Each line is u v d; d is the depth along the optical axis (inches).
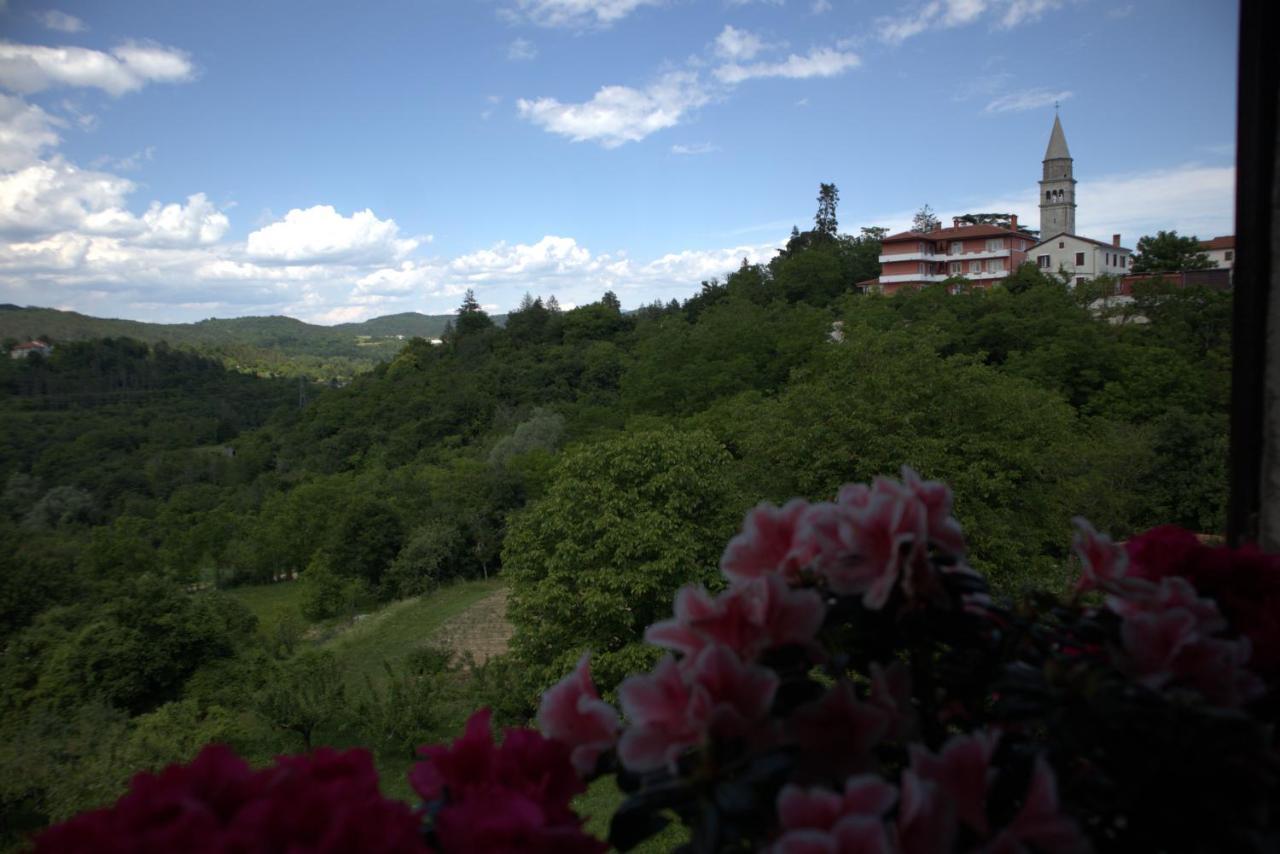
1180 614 50.8
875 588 50.5
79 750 716.7
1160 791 47.8
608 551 789.2
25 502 2380.7
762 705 48.1
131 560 1854.1
